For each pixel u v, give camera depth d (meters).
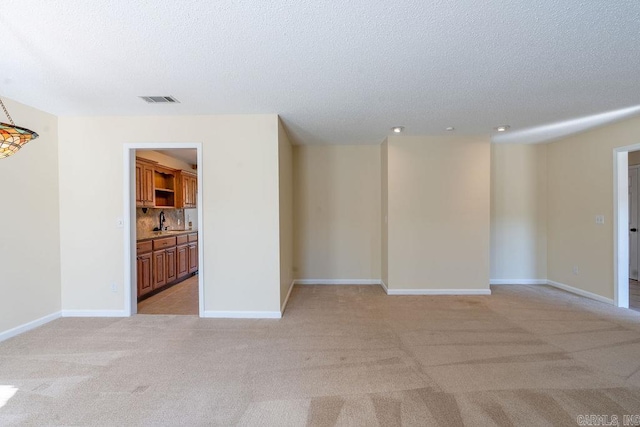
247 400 1.91
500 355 2.48
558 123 3.69
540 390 1.99
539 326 3.11
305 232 5.02
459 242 4.34
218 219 3.40
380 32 1.80
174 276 5.03
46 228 3.24
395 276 4.38
